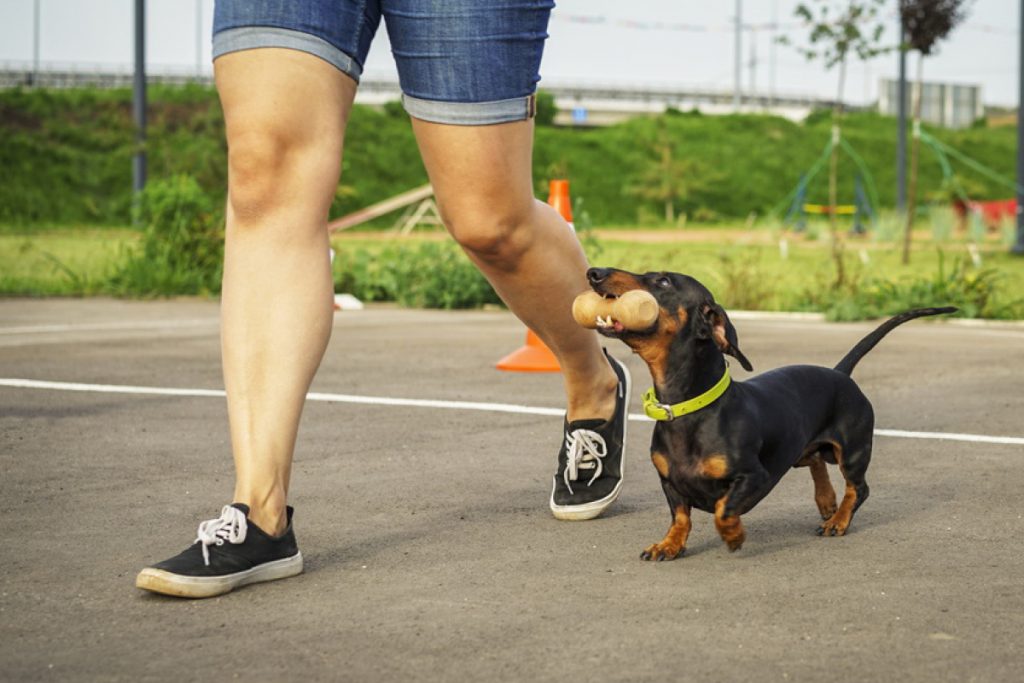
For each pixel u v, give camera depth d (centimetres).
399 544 382
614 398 419
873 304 1277
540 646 283
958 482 477
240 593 329
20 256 1969
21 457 521
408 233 3056
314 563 360
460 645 284
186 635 293
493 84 353
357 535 393
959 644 285
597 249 1431
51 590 331
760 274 1454
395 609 314
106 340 988
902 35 2309
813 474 416
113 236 2834
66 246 2355
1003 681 260
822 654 277
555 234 387
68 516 417
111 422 610
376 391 720
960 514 425
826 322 1197
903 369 821
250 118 340
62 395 697
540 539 389
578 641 287
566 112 6644
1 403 667
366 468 502
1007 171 5609
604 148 5059
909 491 462
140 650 282
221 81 344
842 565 358
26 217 3669
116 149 4069
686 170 4797
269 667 270
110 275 1603
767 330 1088
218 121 3553
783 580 341
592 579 342
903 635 291
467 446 550
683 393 357
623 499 450
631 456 530
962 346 959
